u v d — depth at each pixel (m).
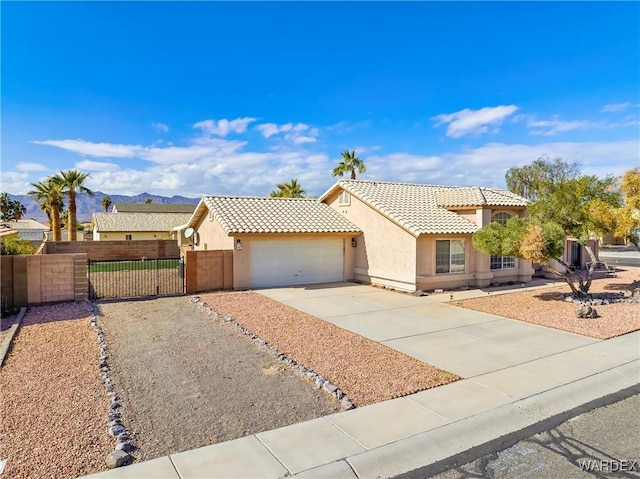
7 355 9.63
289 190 56.41
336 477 5.31
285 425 6.55
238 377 8.55
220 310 14.75
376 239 20.77
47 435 6.10
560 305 15.90
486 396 7.71
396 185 24.97
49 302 15.34
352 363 9.38
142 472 5.28
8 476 5.10
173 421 6.66
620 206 16.77
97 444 5.89
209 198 22.56
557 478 5.33
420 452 5.88
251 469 5.40
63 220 73.69
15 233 23.92
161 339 11.22
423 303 16.39
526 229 15.91
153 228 50.25
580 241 16.88
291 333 11.86
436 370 8.99
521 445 6.11
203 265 18.64
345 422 6.66
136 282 21.47
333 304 16.11
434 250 18.95
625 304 15.95
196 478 5.19
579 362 9.58
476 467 5.57
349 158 51.78
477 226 20.14
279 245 20.38
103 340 10.94
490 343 11.09
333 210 24.16
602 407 7.35
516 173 61.06
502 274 20.94
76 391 7.68
